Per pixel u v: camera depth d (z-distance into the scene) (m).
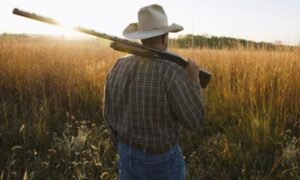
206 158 4.35
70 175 3.91
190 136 4.83
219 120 5.43
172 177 2.31
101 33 2.06
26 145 4.55
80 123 5.43
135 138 2.21
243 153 4.28
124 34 2.19
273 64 6.39
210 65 7.81
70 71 7.29
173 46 9.02
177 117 2.16
